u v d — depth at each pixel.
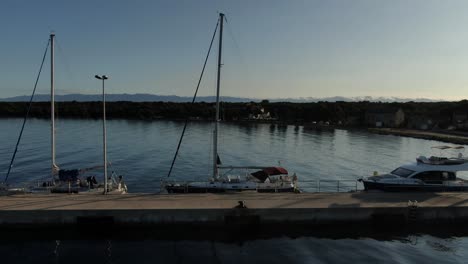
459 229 24.33
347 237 23.11
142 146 74.06
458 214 24.64
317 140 97.50
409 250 21.22
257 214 23.67
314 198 26.39
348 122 155.75
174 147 73.50
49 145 71.31
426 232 23.91
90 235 22.64
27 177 42.62
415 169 29.33
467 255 20.58
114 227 23.03
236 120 169.12
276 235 23.28
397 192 28.39
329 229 24.05
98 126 126.62
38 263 19.14
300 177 48.25
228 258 20.02
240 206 23.89
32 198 25.28
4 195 26.08
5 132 96.31
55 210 22.69
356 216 24.23
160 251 20.80
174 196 26.36
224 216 23.48
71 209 22.86
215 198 25.95
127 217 23.03
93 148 69.00
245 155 66.81
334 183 44.16
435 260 19.91
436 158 30.56
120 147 71.56
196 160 58.41
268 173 29.94
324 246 21.73
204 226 23.39
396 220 24.44
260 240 22.58
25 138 82.94
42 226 22.66
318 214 24.02
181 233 23.06
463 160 30.20
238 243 22.08
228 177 30.30
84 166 50.50
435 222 24.59
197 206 23.84
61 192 28.11
